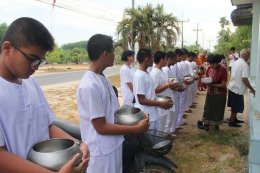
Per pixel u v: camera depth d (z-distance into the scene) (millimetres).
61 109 10266
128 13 16203
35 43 1500
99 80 2621
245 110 9117
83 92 2557
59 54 51281
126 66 5922
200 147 5867
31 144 1702
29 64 1526
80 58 60344
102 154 2627
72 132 3982
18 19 1526
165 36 16344
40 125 1805
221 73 6492
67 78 24406
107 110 2668
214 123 6730
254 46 7445
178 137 6465
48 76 26672
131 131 2660
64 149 1690
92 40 2617
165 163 3316
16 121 1606
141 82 4066
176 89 5184
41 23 1572
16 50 1493
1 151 1502
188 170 4852
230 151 5641
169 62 6125
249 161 3855
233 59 14547
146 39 16031
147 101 4078
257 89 4156
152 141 3287
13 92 1614
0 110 1549
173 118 6090
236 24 9672
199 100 11195
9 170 1483
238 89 7016
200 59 12797
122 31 16203
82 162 1602
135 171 3334
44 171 1499
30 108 1705
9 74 1621
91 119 2537
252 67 7582
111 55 2666
